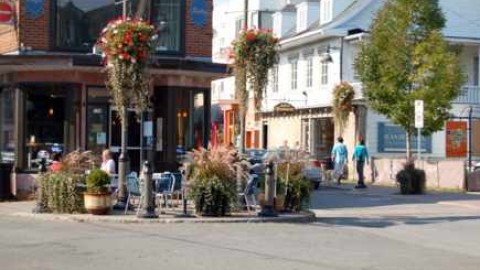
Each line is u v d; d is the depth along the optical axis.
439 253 14.12
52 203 19.25
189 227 17.19
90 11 24.02
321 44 42.53
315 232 16.80
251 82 21.86
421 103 27.69
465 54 42.03
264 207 18.97
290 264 12.28
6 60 22.41
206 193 18.61
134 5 24.22
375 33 31.23
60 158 21.92
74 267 11.69
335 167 35.31
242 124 22.45
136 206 20.00
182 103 24.30
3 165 23.45
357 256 13.39
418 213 21.83
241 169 19.58
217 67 23.88
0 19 23.45
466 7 42.25
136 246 14.05
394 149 39.22
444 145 40.09
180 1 24.56
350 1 42.31
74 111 23.53
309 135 43.53
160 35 24.36
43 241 14.56
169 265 11.99
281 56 47.44
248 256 13.06
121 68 19.20
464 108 40.16
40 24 23.53
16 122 23.78
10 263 11.98
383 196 27.97
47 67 22.84
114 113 23.91
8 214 19.52
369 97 31.55
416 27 30.77
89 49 23.88
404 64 30.58
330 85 41.28
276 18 49.16
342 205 24.25
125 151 20.00
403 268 12.20
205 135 24.72
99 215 18.59
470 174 31.33
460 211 22.50
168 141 24.02
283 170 20.33
